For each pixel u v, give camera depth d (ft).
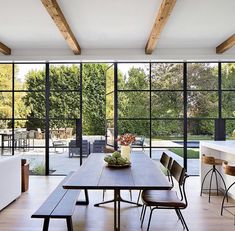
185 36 18.22
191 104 22.02
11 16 14.62
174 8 13.70
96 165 12.17
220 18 15.03
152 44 18.25
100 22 15.56
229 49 20.83
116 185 8.59
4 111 22.34
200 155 17.53
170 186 8.52
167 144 21.95
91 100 24.75
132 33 17.53
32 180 20.17
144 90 22.07
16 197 15.29
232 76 21.93
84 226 11.69
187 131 21.97
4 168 13.69
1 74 22.27
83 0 12.73
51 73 22.34
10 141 22.31
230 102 21.91
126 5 13.30
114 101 22.02
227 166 12.47
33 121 22.31
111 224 11.91
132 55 21.03
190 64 22.04
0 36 18.02
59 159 22.29
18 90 22.31
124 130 21.98
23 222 12.14
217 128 21.88
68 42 17.74
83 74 24.39
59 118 22.29
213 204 14.73
